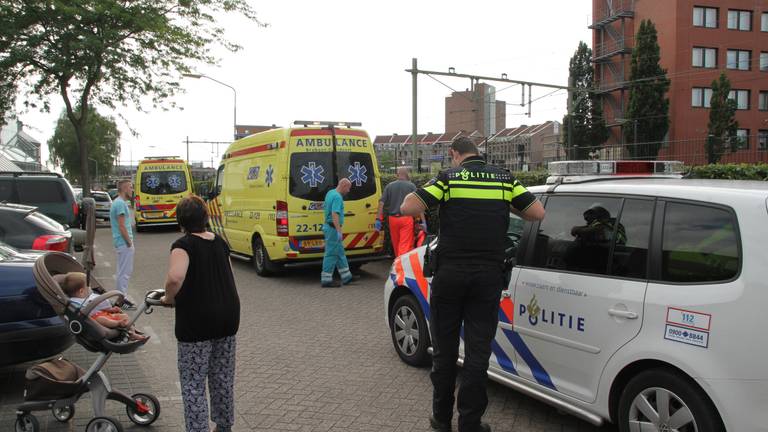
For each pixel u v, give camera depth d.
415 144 21.41
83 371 4.18
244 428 4.21
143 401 4.26
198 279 3.52
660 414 3.17
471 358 3.72
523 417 4.35
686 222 3.29
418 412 4.47
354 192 10.52
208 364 3.66
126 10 19.20
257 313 7.91
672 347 3.12
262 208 10.70
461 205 3.72
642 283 3.37
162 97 21.50
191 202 3.59
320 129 10.31
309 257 10.24
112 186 58.22
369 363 5.67
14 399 4.76
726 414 2.86
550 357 3.93
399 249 9.95
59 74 19.19
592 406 3.62
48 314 4.81
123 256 8.20
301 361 5.76
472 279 3.69
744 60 43.78
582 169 4.48
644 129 40.38
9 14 18.17
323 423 4.29
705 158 13.24
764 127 44.34
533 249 4.19
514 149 66.06
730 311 2.90
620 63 47.09
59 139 65.38
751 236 2.95
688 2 42.56
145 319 7.73
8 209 7.81
